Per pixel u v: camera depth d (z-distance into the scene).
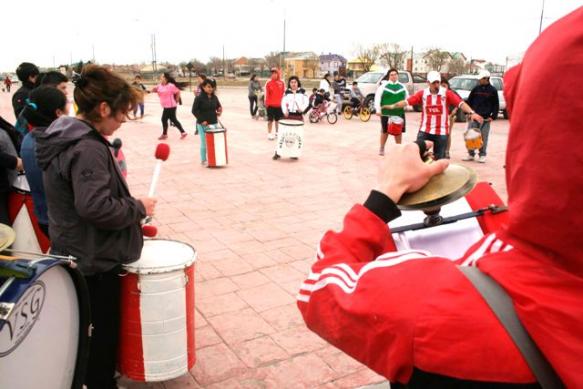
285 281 4.32
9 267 1.65
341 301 0.83
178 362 2.62
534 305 0.67
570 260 0.66
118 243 2.38
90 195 2.16
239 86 52.12
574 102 0.60
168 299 2.51
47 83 4.02
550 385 0.67
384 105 10.46
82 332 2.08
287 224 5.94
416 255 0.86
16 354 1.68
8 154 3.46
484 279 0.74
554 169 0.62
